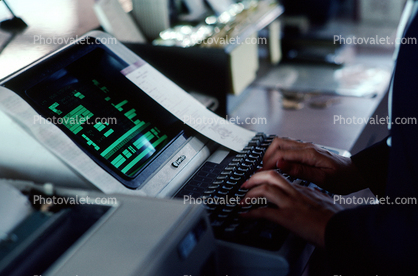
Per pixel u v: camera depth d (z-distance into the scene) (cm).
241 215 75
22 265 54
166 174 85
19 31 122
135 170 84
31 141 73
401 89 67
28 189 67
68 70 93
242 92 167
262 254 67
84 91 93
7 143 75
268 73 198
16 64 103
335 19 352
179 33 151
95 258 53
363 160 93
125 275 50
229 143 99
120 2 147
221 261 70
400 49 68
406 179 66
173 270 54
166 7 152
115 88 100
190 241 58
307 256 73
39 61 89
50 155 73
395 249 63
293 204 73
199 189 86
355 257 67
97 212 64
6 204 61
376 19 347
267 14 181
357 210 69
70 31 132
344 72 198
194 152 94
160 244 54
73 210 65
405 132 66
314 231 70
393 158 68
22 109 76
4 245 57
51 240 58
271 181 76
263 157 96
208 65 132
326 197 79
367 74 196
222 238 71
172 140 93
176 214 60
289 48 213
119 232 57
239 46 144
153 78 103
